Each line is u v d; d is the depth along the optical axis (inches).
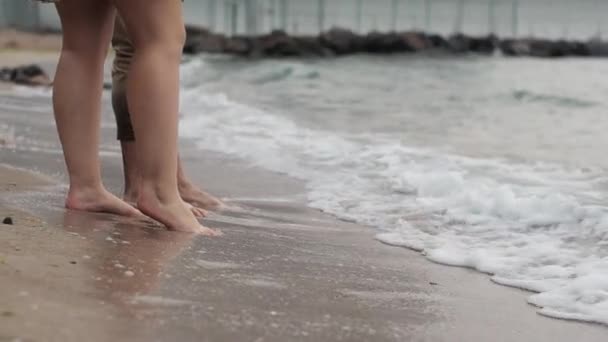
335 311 91.9
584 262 129.0
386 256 130.5
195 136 289.1
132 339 70.1
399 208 172.6
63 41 132.6
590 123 382.3
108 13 131.6
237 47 1338.6
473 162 234.7
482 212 166.2
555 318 101.5
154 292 86.4
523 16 1868.8
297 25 1755.7
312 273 110.6
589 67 986.1
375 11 1903.3
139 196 125.8
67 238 105.7
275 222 154.0
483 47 1473.9
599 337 94.5
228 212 161.6
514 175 213.5
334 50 1346.0
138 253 103.7
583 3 1946.4
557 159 250.5
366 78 713.6
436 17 1871.3
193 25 1619.1
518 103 498.9
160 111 120.9
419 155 245.3
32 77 505.4
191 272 98.3
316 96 500.7
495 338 90.6
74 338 67.6
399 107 443.8
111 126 293.7
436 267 125.8
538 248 137.9
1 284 79.6
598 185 199.0
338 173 216.8
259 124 326.6
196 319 79.3
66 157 132.1
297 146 264.7
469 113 426.6
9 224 109.9
